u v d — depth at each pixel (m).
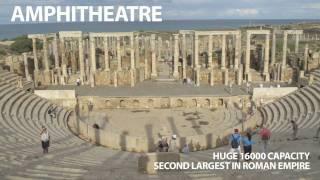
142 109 44.59
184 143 28.12
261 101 44.38
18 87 42.94
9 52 83.81
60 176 15.59
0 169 16.73
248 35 53.22
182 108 44.81
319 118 31.34
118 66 54.50
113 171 17.06
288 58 62.44
